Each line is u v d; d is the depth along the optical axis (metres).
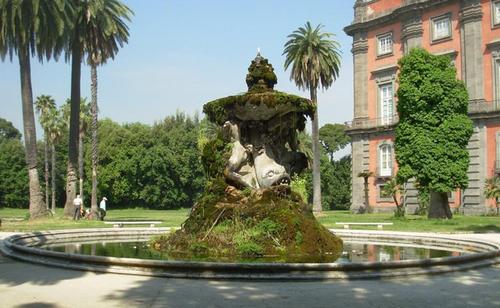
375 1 54.69
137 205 72.94
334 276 8.88
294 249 11.60
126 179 70.38
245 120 13.26
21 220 35.38
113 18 38.53
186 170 71.75
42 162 74.56
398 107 35.41
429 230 23.47
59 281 8.69
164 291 7.78
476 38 44.97
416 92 34.03
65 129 63.44
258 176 12.96
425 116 34.06
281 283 8.50
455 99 34.03
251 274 8.77
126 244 15.34
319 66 43.97
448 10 47.41
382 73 53.44
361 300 7.26
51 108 62.91
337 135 83.25
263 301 7.11
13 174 73.19
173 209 72.38
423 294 7.78
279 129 13.26
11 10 31.27
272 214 11.92
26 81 33.03
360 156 54.53
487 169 43.56
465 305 7.06
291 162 13.62
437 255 12.52
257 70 13.61
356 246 15.44
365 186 51.28
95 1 35.69
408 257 11.98
